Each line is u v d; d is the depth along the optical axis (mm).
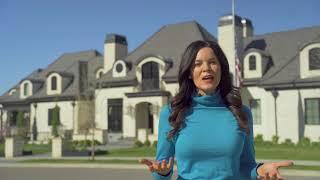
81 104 42844
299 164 21906
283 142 36188
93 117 41219
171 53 43688
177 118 3320
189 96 3416
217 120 3311
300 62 36469
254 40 42781
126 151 32375
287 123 36469
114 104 44062
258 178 3285
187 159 3256
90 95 45000
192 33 44906
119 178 18531
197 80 3412
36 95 51281
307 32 41250
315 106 35375
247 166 3459
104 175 19766
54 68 54406
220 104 3418
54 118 47156
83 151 30672
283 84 36500
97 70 49156
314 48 35844
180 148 3268
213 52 3432
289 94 36500
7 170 23484
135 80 42844
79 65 49344
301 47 36375
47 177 19594
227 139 3227
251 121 3498
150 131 39781
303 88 35906
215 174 3207
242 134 3303
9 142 33031
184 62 3445
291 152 28906
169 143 3408
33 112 50938
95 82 45312
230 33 40062
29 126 51094
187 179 3236
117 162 24578
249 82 38250
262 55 38812
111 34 47938
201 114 3340
